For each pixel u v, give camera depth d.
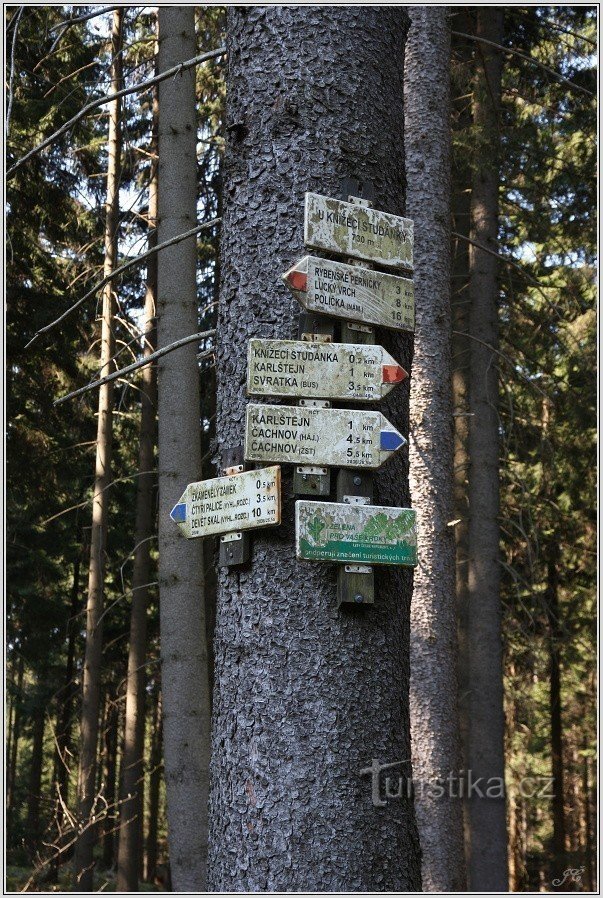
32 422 11.70
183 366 5.68
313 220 2.75
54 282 11.77
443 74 6.66
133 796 9.72
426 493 6.26
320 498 2.73
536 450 11.02
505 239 11.65
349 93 2.86
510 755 16.73
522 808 17.22
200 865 5.17
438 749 6.04
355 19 2.90
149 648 15.90
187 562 5.52
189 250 5.80
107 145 11.38
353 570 2.62
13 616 13.28
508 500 11.88
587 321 10.74
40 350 11.48
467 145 8.84
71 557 15.24
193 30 6.02
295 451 2.69
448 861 5.91
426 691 6.11
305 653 2.57
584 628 14.77
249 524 2.67
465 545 10.06
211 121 10.55
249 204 2.84
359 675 2.58
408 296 2.93
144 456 11.15
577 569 14.55
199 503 2.84
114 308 11.04
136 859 10.99
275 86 2.85
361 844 2.46
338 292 2.78
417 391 6.32
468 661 9.92
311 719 2.52
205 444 10.07
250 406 2.70
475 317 9.46
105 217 11.46
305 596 2.62
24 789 15.97
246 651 2.62
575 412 10.20
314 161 2.81
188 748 5.30
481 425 9.31
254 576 2.66
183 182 5.84
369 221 2.86
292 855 2.44
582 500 12.44
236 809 2.54
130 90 3.54
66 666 16.59
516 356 11.09
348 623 2.61
